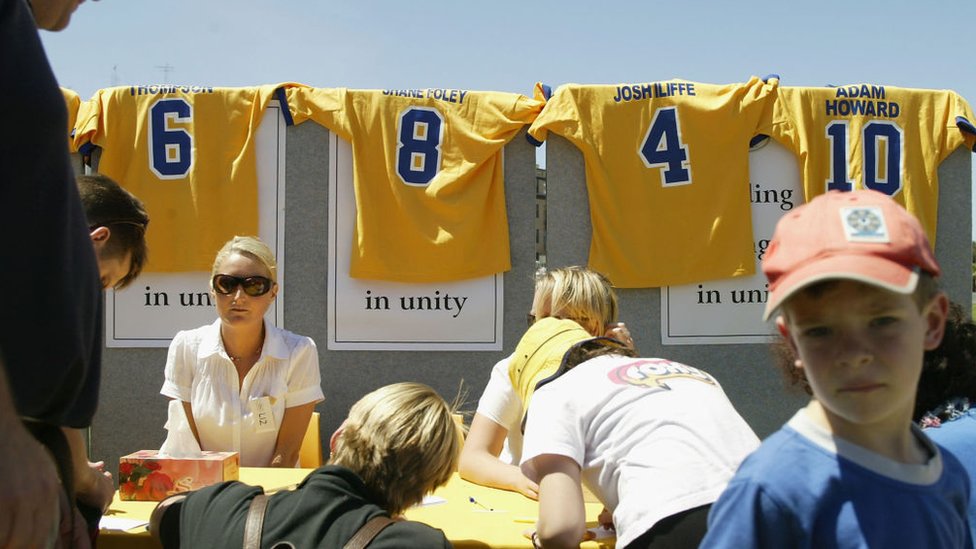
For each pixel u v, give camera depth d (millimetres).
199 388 3480
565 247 4523
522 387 2502
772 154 4504
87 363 1430
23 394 1297
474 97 4516
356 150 4469
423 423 1894
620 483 2039
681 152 4449
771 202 4504
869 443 1191
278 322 4512
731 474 1952
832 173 4461
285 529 1755
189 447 3369
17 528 1108
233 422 3443
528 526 2332
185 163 4465
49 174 1258
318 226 4527
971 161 4516
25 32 1222
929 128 4488
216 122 4488
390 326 4496
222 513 1846
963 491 1301
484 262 4469
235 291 3375
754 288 4465
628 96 4484
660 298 4477
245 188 4469
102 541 2234
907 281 1095
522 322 4508
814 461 1189
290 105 4520
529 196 4539
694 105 4449
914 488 1180
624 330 2824
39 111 1221
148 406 4480
